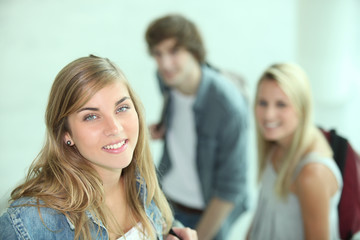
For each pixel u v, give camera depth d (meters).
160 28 1.90
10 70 4.40
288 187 1.54
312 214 1.45
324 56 4.20
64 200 0.89
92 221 0.94
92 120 0.86
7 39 4.62
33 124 4.02
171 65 1.95
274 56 4.88
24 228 0.85
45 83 4.33
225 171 2.05
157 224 1.11
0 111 4.06
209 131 2.03
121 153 0.88
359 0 4.77
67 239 0.90
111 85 0.86
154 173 1.10
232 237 2.85
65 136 0.90
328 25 4.11
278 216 1.61
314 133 1.58
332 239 1.53
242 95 2.15
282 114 1.57
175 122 2.23
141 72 4.54
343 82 4.33
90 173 0.92
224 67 4.65
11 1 4.91
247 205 2.31
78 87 0.83
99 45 4.75
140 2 5.27
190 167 2.21
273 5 5.61
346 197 1.54
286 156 1.55
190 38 1.93
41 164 0.93
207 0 5.51
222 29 5.15
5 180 3.45
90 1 5.14
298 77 1.58
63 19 4.92
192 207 2.24
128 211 1.06
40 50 4.59
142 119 1.01
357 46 4.82
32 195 0.88
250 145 3.69
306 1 4.18
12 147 3.78
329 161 1.46
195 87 2.04
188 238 1.13
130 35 4.89
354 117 4.23
